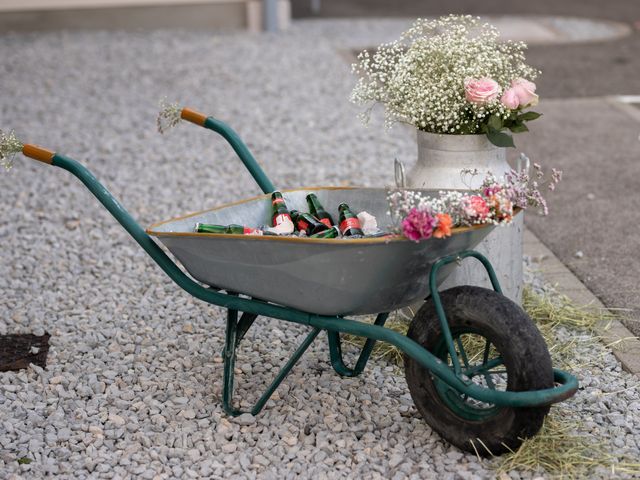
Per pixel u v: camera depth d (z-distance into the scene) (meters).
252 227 3.47
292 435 3.24
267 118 7.61
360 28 11.52
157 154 6.75
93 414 3.40
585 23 11.82
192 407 3.42
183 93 8.40
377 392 3.44
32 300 4.38
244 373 3.65
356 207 3.52
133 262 4.82
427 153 3.59
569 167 6.37
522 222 3.70
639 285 4.43
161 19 11.64
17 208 5.63
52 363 3.79
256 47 10.38
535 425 2.90
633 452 3.06
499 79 3.55
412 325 3.08
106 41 10.77
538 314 4.08
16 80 8.88
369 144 6.91
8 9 11.26
